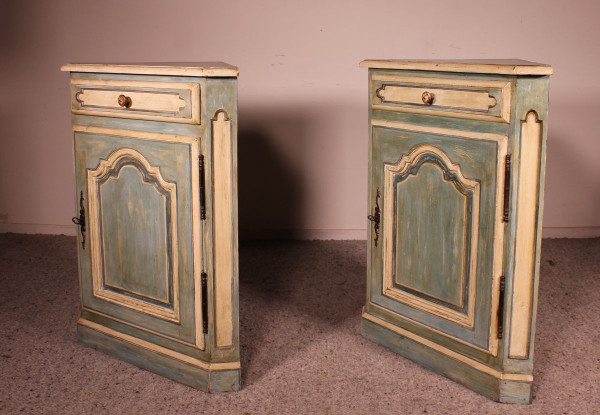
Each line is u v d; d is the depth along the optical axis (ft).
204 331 7.52
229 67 6.96
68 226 13.05
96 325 8.56
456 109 7.32
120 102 7.55
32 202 13.00
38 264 11.53
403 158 8.02
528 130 6.79
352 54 12.14
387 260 8.50
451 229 7.63
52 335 8.96
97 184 8.12
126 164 7.77
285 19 12.03
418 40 12.09
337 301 10.14
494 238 7.14
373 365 8.21
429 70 7.49
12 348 8.57
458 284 7.66
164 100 7.23
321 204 12.80
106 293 8.38
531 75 6.68
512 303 7.18
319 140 12.48
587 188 12.69
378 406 7.34
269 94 12.28
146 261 7.87
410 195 8.05
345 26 12.05
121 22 12.10
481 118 7.04
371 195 8.55
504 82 6.77
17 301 10.01
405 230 8.20
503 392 7.34
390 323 8.61
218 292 7.45
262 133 12.44
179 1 12.00
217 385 7.58
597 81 12.26
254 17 12.03
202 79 6.93
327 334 9.04
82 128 8.08
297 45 12.11
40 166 12.82
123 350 8.29
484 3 11.95
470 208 7.37
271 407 7.32
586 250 12.19
